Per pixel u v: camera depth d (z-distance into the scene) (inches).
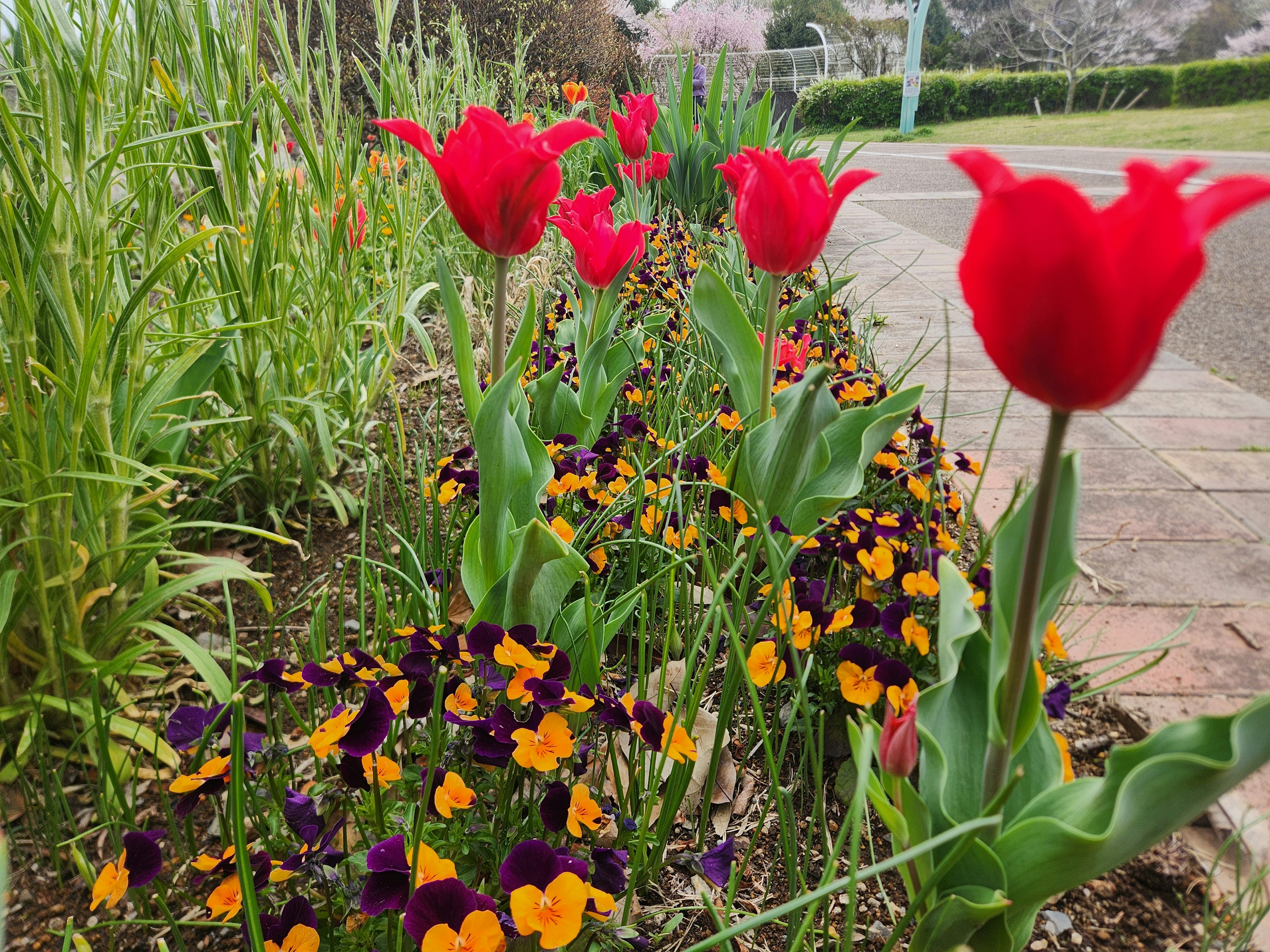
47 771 57.9
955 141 658.2
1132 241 26.3
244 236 98.5
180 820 62.2
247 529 70.0
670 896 57.6
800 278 177.6
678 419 98.6
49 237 62.7
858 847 35.8
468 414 76.3
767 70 1198.9
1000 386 147.7
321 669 51.6
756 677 55.9
